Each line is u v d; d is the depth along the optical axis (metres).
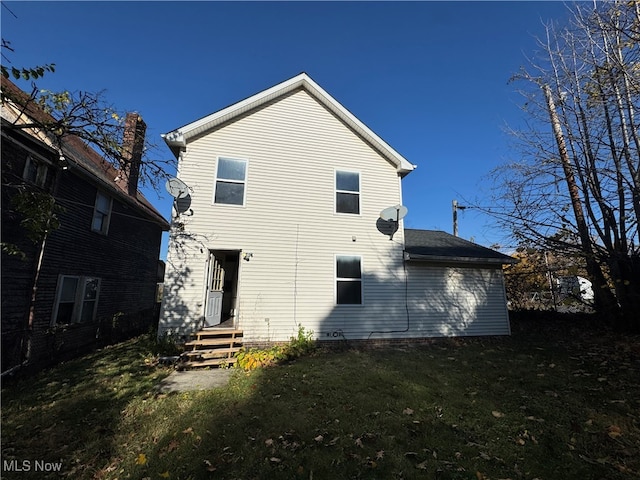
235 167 9.02
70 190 8.38
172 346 7.45
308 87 9.87
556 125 8.56
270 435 3.61
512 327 10.74
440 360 7.10
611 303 8.95
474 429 3.74
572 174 8.47
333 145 9.92
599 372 5.73
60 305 8.09
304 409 4.32
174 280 8.01
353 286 9.22
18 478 2.91
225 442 3.46
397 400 4.62
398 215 9.59
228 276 11.27
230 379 5.75
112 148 5.56
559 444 3.38
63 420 4.07
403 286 9.55
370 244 9.59
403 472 2.90
